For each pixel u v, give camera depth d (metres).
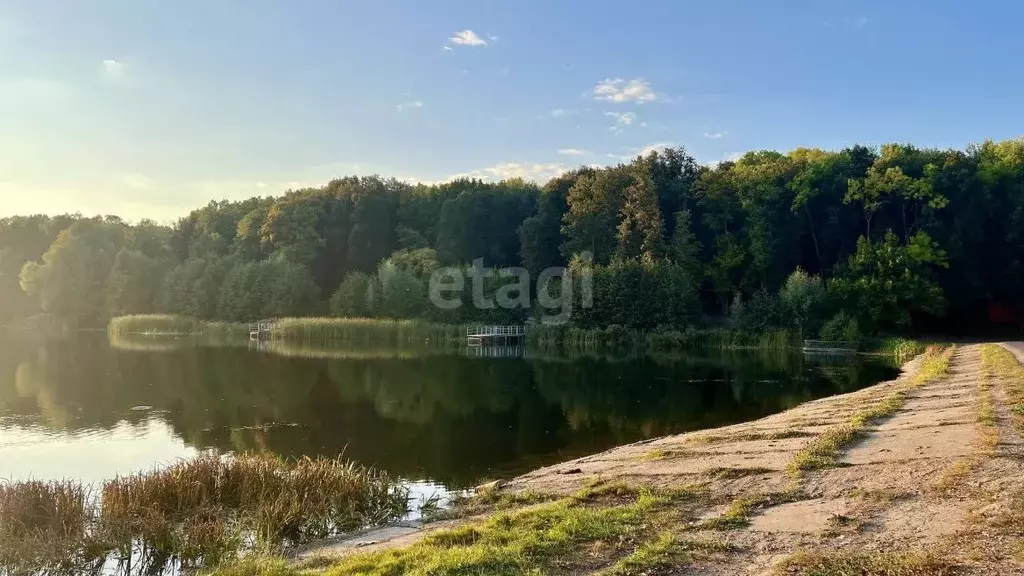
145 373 32.78
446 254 72.69
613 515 8.59
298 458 15.91
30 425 19.97
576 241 65.56
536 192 84.19
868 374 32.75
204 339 57.81
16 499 10.04
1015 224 50.22
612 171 67.38
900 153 57.00
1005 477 8.95
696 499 9.37
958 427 12.95
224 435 18.73
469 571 6.65
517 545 7.36
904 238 53.03
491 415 22.12
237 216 90.94
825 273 56.62
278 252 73.38
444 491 12.84
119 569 9.03
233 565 8.02
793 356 44.47
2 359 39.34
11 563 8.94
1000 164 52.16
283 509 10.49
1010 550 6.37
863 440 12.66
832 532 7.44
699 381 30.84
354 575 6.83
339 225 79.56
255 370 34.50
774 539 7.39
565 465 13.99
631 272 55.22
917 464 10.20
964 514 7.66
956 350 35.59
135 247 84.81
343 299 65.38
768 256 56.03
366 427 20.02
